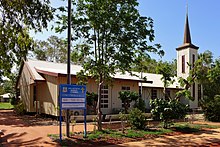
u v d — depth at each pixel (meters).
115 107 21.27
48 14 9.84
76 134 12.28
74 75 18.48
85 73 14.17
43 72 19.70
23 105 22.67
